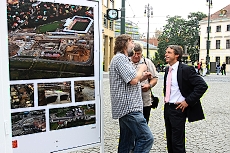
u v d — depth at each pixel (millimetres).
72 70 3064
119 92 3285
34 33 2787
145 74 3682
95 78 3250
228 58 56125
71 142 3129
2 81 1682
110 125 6574
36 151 2881
